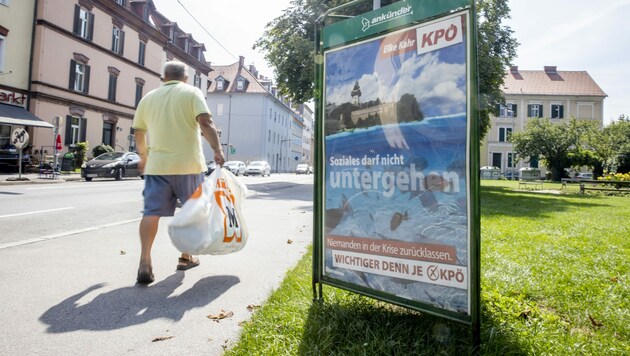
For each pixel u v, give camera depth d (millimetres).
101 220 7027
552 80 55719
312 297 2932
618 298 3102
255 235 5938
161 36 35094
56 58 24547
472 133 2111
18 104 22719
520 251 4812
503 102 23453
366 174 2619
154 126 3557
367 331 2258
